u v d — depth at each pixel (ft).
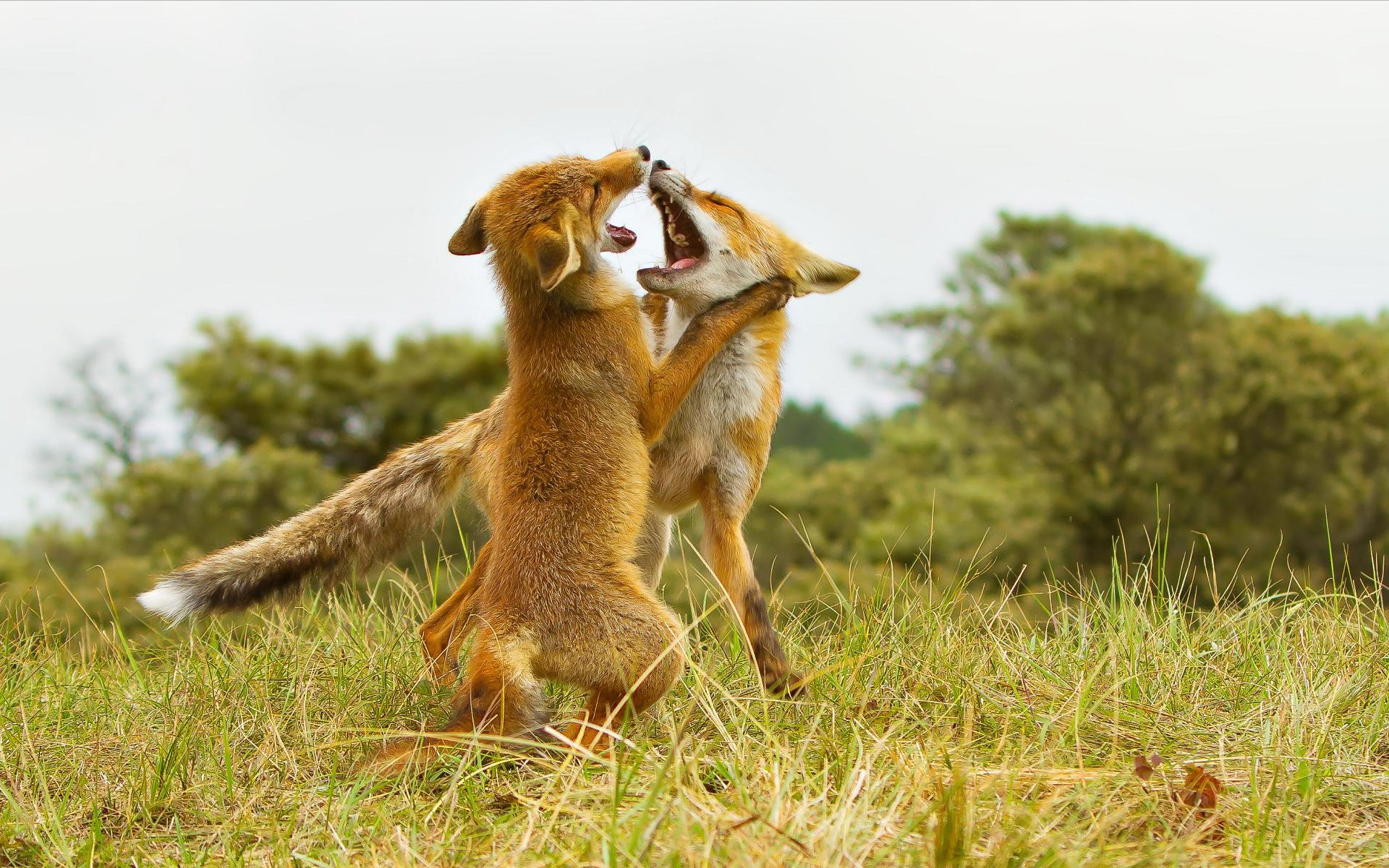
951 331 265.95
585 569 28.68
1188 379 162.61
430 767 26.11
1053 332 174.50
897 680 30.91
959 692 29.89
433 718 30.66
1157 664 31.35
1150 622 34.73
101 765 27.99
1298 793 23.98
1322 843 22.29
